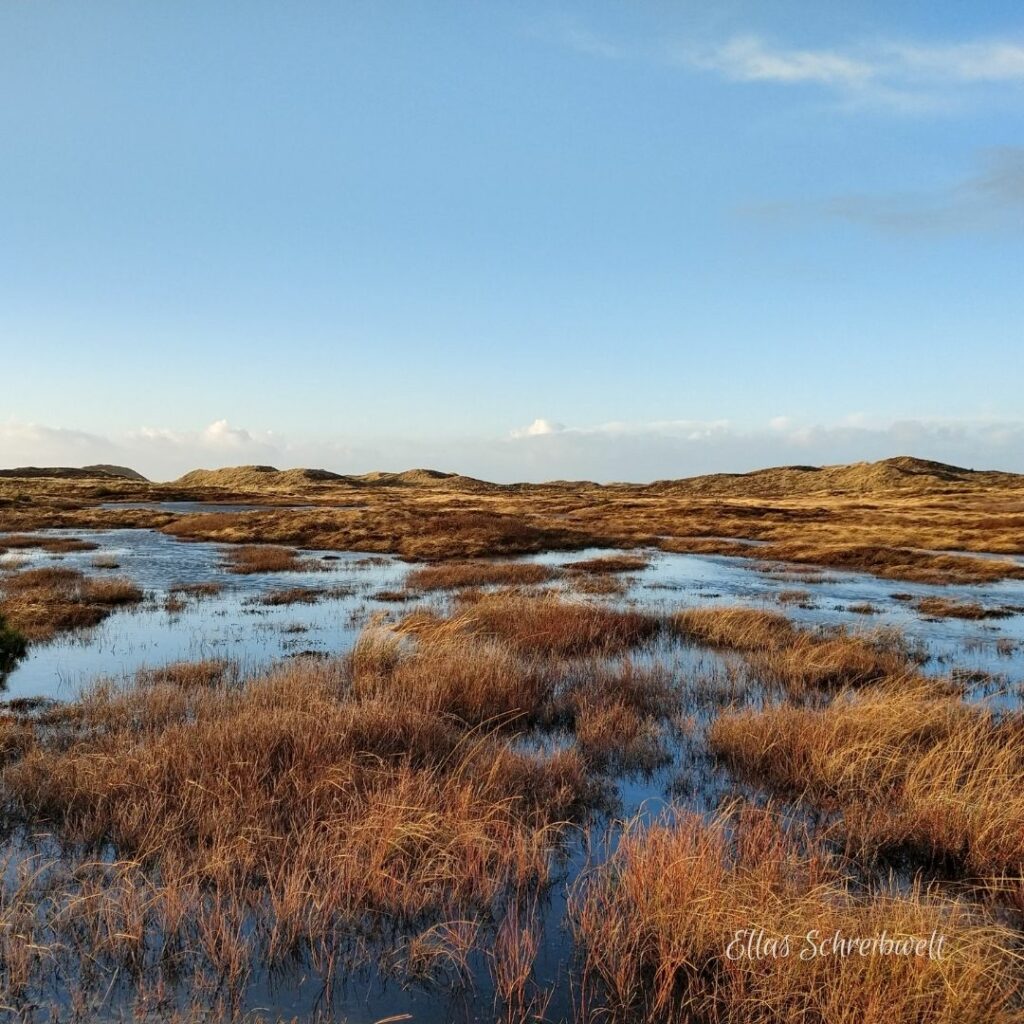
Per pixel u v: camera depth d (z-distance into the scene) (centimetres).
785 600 2402
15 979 447
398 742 835
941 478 15438
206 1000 444
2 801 704
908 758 799
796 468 18475
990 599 2483
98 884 541
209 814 641
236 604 2177
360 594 2389
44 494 9544
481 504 8850
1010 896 568
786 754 844
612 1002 455
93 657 1468
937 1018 404
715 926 482
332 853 577
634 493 15425
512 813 677
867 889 582
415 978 470
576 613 1700
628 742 909
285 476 18188
